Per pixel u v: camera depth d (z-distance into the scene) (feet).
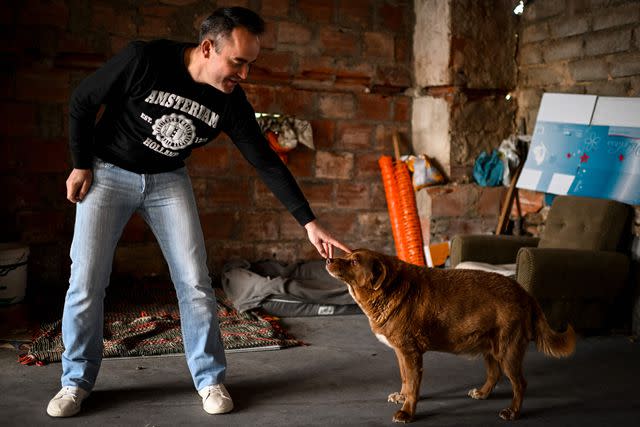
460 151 16.92
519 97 17.33
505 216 16.63
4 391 9.10
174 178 8.45
